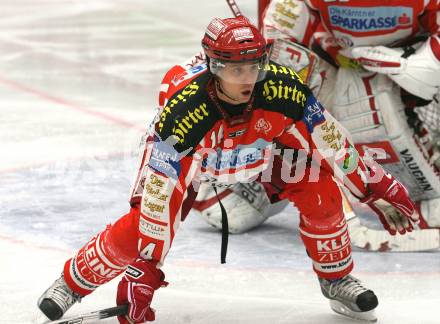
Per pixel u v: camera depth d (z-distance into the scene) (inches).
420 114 585.3
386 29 514.9
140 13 1300.4
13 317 407.8
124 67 1011.3
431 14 509.0
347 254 401.7
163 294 444.1
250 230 564.4
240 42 338.0
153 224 360.8
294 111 368.2
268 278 479.8
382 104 531.5
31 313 412.8
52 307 393.7
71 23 1239.5
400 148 535.8
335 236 395.5
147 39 1143.0
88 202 601.3
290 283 473.1
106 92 912.9
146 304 357.1
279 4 538.0
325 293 412.5
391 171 548.4
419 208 544.7
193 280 474.9
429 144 558.6
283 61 530.6
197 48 1097.4
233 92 348.5
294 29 536.7
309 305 432.8
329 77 551.8
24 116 819.4
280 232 562.6
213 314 417.4
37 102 873.5
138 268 359.9
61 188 628.7
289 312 420.8
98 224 559.2
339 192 395.9
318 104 377.7
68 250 514.0
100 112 837.8
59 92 911.7
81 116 822.5
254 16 1241.4
